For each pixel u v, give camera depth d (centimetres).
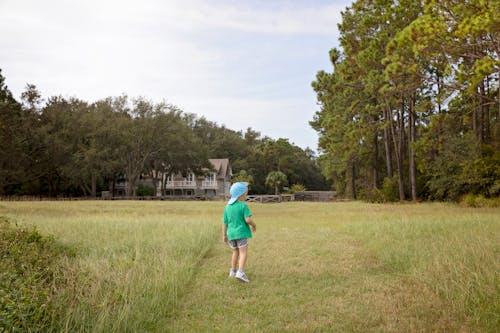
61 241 833
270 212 2238
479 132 2434
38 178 4678
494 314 399
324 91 3038
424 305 444
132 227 1134
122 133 4619
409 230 1007
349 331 378
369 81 2430
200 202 3531
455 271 518
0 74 3866
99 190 5722
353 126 2912
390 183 3127
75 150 4766
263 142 8156
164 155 5112
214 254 831
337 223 1420
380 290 521
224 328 391
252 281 586
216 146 7888
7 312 299
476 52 1143
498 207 1964
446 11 1070
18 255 516
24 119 4166
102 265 578
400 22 2295
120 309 391
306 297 497
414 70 1291
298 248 880
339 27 2844
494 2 925
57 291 409
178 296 503
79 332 345
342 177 4781
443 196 2645
